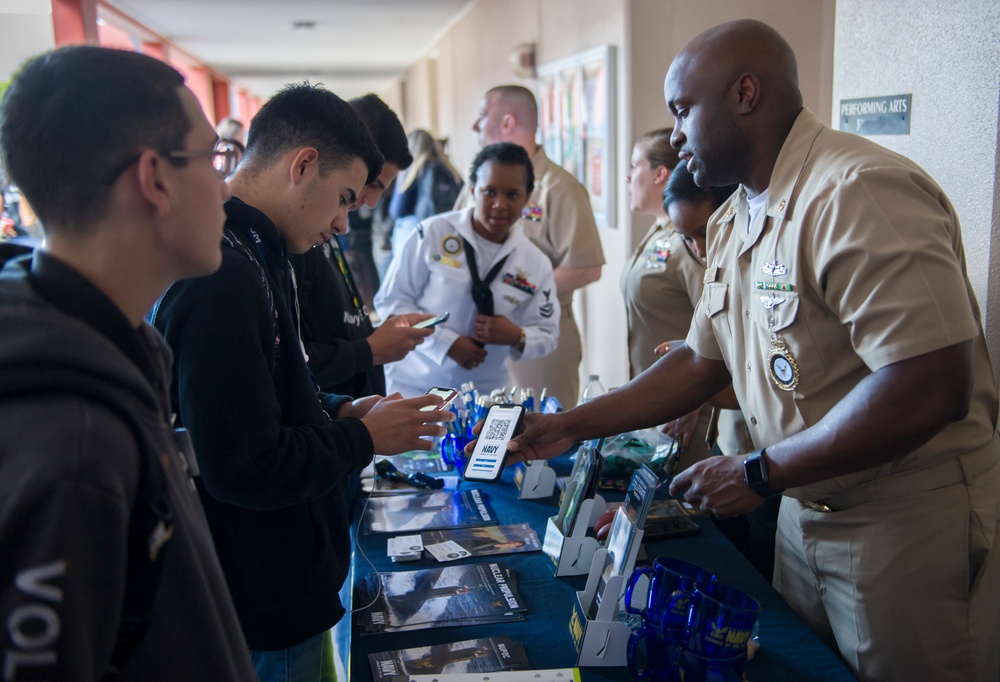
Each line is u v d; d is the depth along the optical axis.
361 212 6.83
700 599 1.18
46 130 0.73
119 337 0.76
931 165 1.98
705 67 1.48
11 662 0.62
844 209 1.32
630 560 1.32
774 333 1.48
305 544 1.36
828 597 1.54
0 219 2.33
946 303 1.24
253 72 14.93
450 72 10.58
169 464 0.77
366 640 1.38
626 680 1.27
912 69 2.03
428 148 5.86
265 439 1.22
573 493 1.65
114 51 0.77
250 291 1.22
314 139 1.34
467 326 2.87
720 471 1.47
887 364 1.27
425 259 2.85
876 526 1.44
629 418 1.84
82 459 0.65
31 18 3.80
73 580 0.63
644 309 2.68
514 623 1.43
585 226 3.56
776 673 1.27
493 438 1.91
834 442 1.31
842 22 2.35
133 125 0.74
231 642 0.84
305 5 7.46
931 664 1.43
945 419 1.26
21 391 0.66
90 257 0.76
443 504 1.96
